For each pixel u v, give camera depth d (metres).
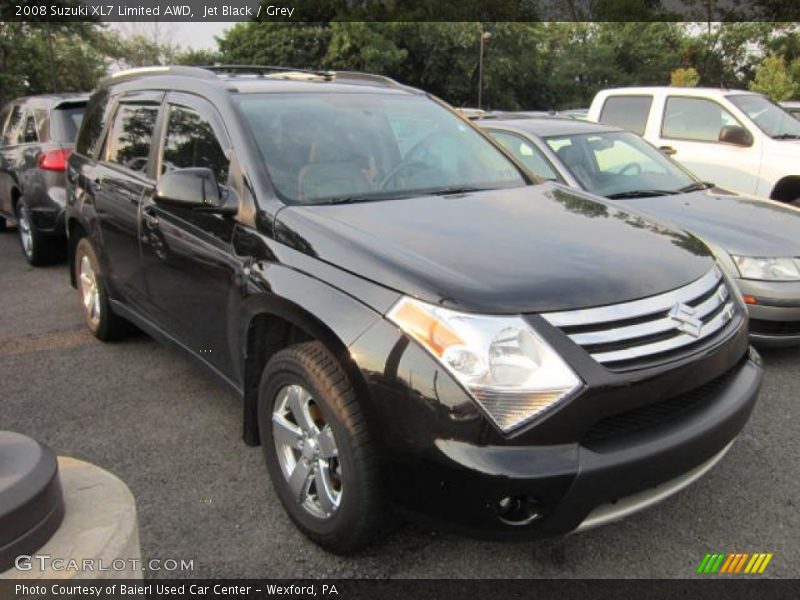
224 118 3.44
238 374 3.19
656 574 2.59
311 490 2.74
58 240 7.47
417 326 2.29
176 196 3.14
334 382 2.46
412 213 3.02
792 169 7.18
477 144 4.03
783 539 2.79
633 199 5.39
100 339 5.09
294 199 3.09
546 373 2.20
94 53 42.19
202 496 3.12
